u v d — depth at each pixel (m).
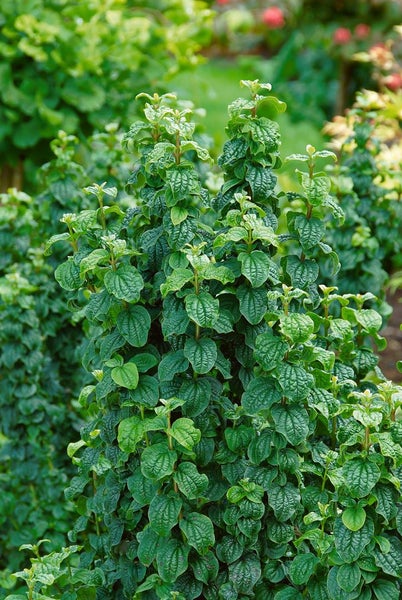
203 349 2.92
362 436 2.74
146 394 3.00
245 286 3.00
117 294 2.95
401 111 5.75
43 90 6.40
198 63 6.91
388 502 2.75
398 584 2.88
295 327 2.83
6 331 4.30
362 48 9.37
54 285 4.55
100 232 3.25
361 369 3.62
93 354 3.44
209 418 3.06
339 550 2.74
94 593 3.29
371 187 4.75
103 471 3.36
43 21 6.43
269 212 3.18
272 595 3.14
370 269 4.54
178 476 2.88
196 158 4.61
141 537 3.07
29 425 4.49
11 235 4.56
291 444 3.05
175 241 3.06
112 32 6.59
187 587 3.06
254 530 3.00
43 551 4.44
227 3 11.84
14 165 6.81
